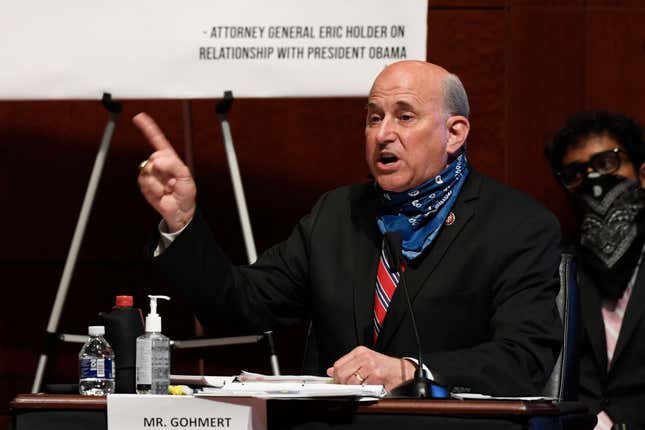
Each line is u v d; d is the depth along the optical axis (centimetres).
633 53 1178
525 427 499
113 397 520
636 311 970
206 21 950
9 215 1197
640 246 993
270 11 950
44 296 1189
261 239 1200
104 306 1188
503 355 667
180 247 700
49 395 528
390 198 768
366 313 746
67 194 1197
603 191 1009
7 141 1200
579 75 1182
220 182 1199
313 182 1205
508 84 1185
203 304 739
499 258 739
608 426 955
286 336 1183
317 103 1205
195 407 520
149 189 680
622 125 1023
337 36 948
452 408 507
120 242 1191
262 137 1205
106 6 953
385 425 515
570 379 758
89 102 1200
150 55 952
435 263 743
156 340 577
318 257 781
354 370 605
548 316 716
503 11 1188
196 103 1200
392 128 758
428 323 731
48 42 955
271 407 524
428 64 783
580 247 1019
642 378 959
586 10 1183
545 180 1180
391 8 948
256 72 950
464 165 785
